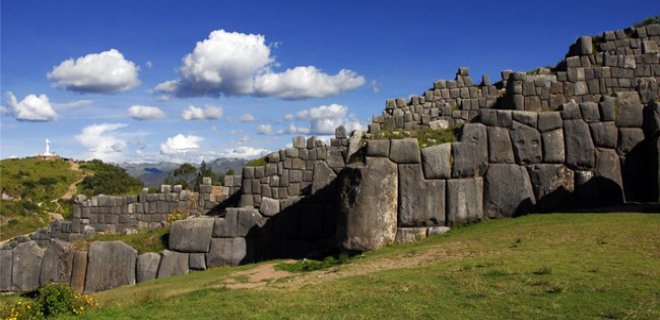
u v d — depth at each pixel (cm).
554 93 2614
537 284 1070
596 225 1546
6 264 2636
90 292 2388
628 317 859
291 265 1931
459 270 1252
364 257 1738
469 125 1942
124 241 2439
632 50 2666
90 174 9519
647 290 973
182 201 3388
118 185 9475
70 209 7669
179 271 2298
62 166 9912
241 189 3014
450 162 1914
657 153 1870
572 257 1251
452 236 1781
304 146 2894
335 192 2264
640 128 1975
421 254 1566
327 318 997
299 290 1280
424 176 1909
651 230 1416
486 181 1908
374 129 2998
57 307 1300
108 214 3519
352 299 1115
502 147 1931
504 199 1895
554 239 1469
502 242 1538
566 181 1931
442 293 1089
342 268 1573
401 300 1066
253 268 1991
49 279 2534
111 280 2375
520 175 1909
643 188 1944
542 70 2831
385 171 1891
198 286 1675
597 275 1082
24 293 2412
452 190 1897
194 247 2302
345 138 2842
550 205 1905
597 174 1936
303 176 2875
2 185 8194
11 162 9988
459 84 3102
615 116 1977
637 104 1994
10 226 6594
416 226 1891
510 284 1089
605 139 1961
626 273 1080
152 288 1808
